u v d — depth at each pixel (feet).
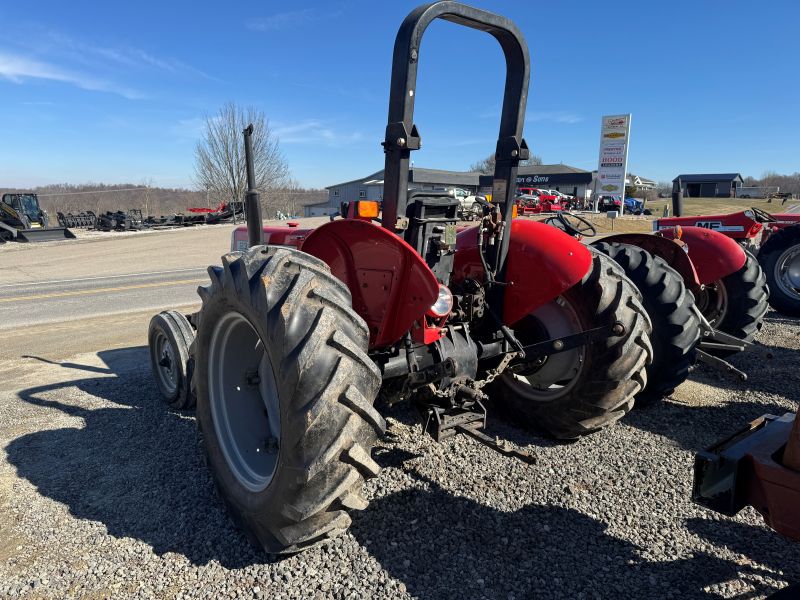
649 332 10.21
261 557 7.69
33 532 8.34
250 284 7.18
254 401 8.97
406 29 7.79
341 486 6.64
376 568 7.45
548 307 11.02
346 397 6.56
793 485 5.71
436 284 7.85
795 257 23.70
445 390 9.07
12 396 14.23
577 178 197.06
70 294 32.60
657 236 14.85
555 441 11.30
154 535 8.23
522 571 7.45
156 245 68.90
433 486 9.50
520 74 9.37
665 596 7.02
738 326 17.67
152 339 13.60
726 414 12.86
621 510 8.91
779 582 7.28
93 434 11.76
